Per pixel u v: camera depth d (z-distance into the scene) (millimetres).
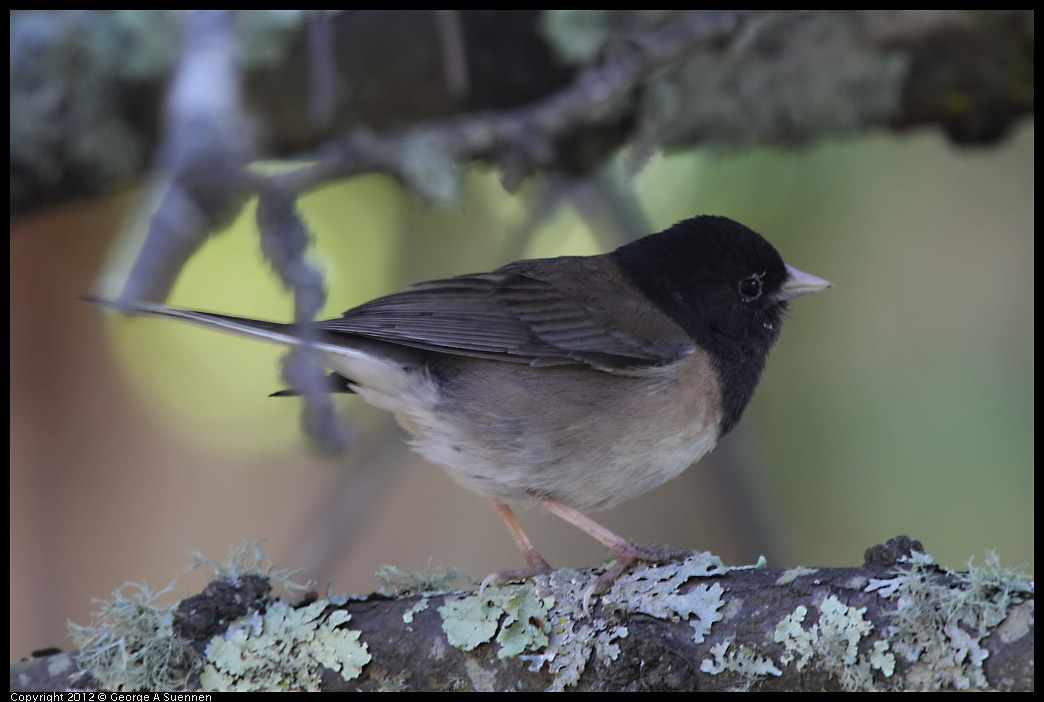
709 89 10078
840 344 11227
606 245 11102
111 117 10031
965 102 10148
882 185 11344
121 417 12414
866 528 10688
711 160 10570
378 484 9273
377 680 5797
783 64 10039
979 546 10367
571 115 9305
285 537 12352
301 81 10062
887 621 5129
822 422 11062
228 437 12734
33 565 11844
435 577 6434
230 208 7949
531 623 5758
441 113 10469
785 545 9977
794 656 5273
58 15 10055
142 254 7086
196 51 7867
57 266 12062
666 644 5488
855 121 10211
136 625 5922
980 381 10836
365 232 12078
